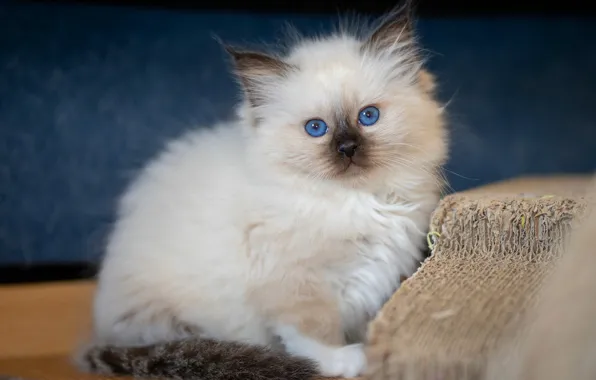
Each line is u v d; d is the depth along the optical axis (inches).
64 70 27.8
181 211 18.7
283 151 18.2
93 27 27.8
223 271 18.0
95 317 20.0
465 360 13.3
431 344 13.6
